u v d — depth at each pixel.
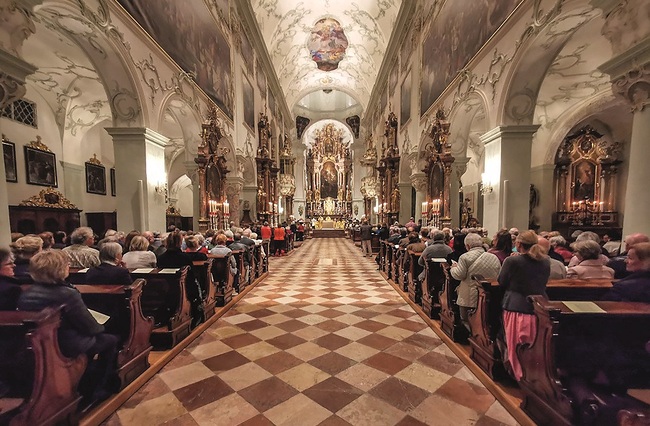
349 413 2.49
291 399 2.68
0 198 3.25
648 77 3.33
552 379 1.99
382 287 6.92
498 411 2.51
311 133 33.34
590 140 11.94
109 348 2.50
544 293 2.50
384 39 17.75
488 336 2.91
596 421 1.77
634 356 2.02
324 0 17.83
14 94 3.53
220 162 9.83
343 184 30.81
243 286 6.39
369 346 3.76
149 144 6.40
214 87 10.25
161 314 3.68
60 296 2.02
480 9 7.07
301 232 19.02
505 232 3.63
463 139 9.62
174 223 17.09
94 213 11.20
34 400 1.77
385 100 19.22
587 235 4.26
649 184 3.40
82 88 9.44
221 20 10.96
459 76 7.97
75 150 10.60
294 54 21.45
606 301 2.17
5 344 1.83
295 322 4.60
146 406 2.56
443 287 4.17
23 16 3.60
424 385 2.90
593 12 4.63
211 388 2.84
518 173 6.14
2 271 2.30
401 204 15.02
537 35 5.13
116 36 5.39
